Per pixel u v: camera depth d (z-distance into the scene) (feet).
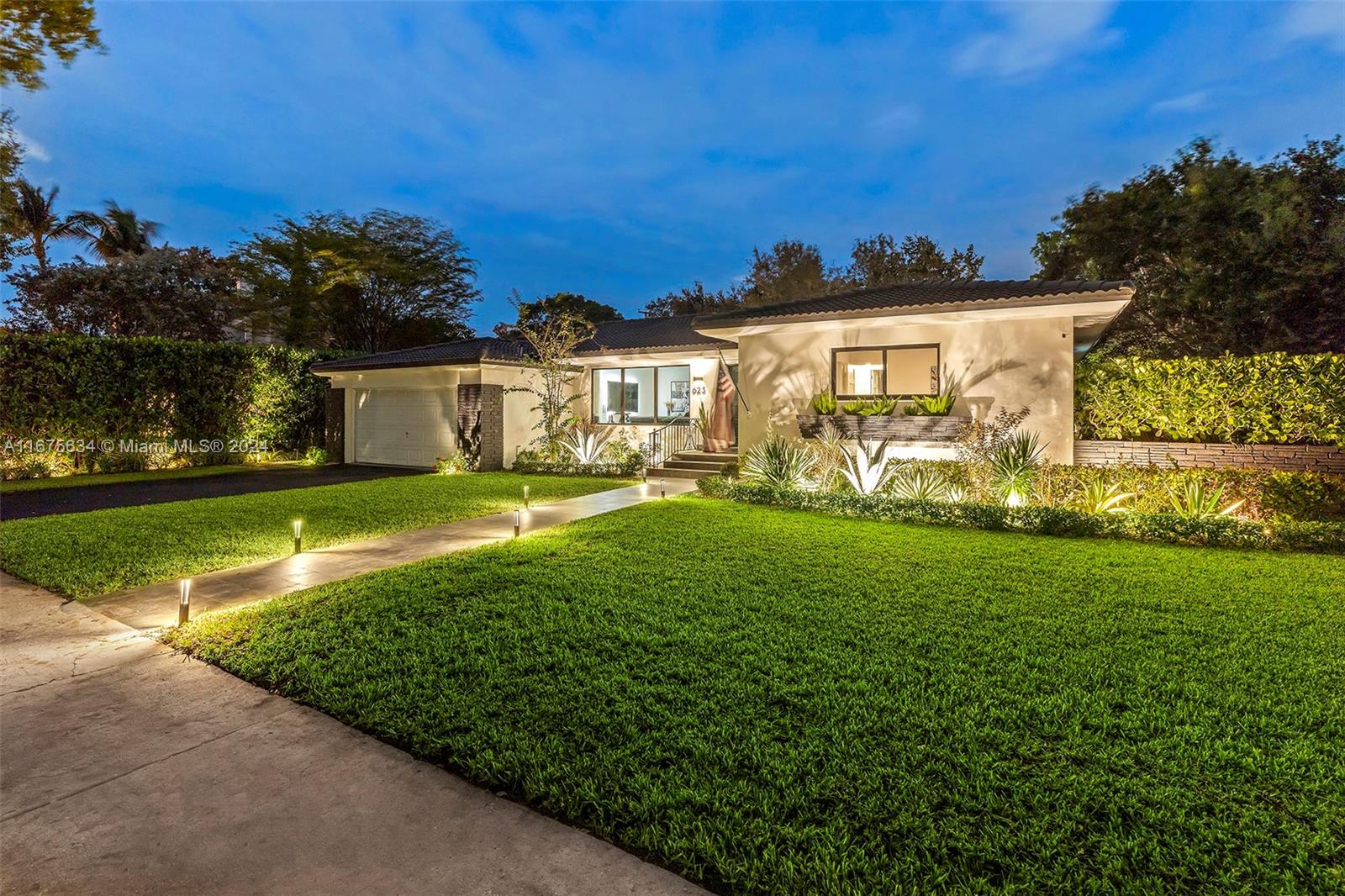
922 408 39.24
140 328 88.63
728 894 7.73
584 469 53.62
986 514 29.50
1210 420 34.40
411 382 60.64
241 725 11.94
